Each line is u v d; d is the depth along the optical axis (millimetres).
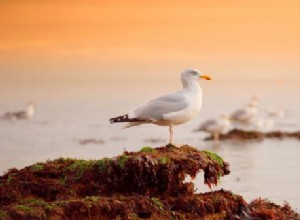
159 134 43406
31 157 33594
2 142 39656
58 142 39625
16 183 18875
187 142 39719
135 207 18328
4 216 16938
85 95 85875
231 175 28172
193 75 20750
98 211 17812
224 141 39719
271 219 19578
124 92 94062
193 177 19547
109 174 19141
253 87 100500
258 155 33938
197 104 20562
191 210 18953
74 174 19266
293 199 24062
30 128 47094
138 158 19125
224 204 19422
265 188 25797
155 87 107562
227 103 69812
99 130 45656
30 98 79438
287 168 30141
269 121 48000
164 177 19234
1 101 74812
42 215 17203
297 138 40656
